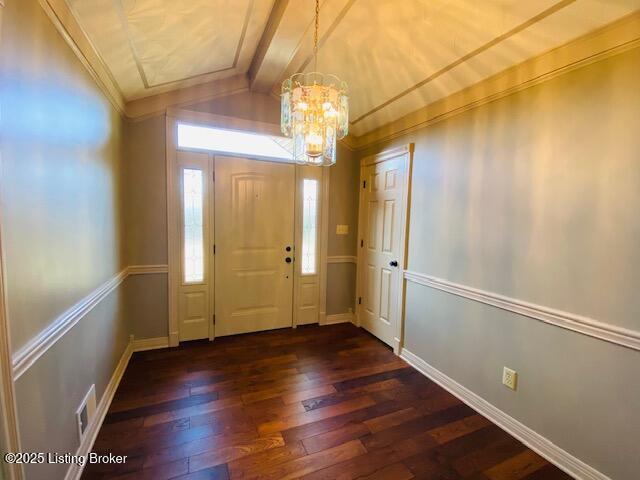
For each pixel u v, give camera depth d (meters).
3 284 0.91
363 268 3.49
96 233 1.83
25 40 1.07
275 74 2.60
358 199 3.57
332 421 1.91
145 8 1.52
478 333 2.06
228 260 3.13
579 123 1.51
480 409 2.04
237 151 3.08
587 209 1.49
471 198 2.11
